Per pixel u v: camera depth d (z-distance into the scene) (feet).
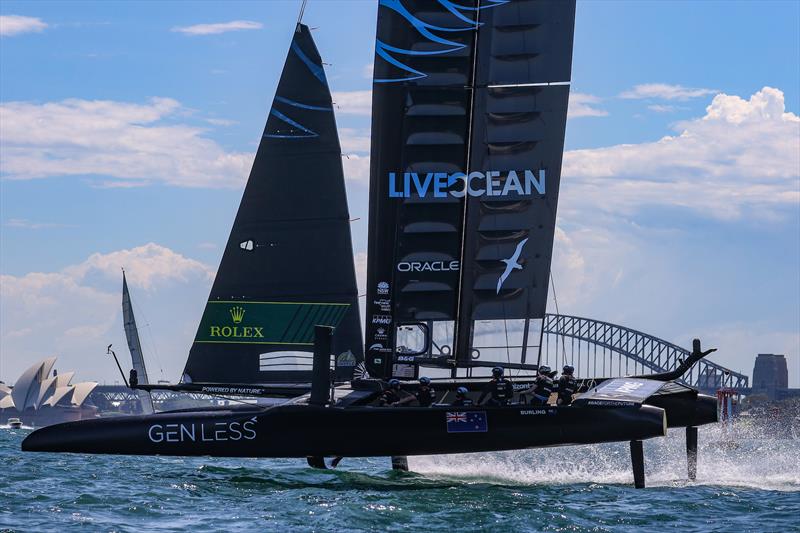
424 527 99.60
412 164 152.15
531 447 131.34
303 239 163.63
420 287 151.94
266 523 101.04
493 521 102.78
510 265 151.43
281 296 162.91
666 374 146.30
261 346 162.71
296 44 164.45
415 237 152.05
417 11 151.74
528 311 151.64
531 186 151.12
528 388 149.18
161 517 104.78
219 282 163.73
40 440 134.82
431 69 151.74
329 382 134.92
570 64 150.41
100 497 116.37
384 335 153.69
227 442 133.49
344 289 162.81
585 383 150.82
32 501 113.39
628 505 116.06
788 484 142.82
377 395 144.36
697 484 142.41
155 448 134.21
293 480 139.85
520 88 150.92
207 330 163.73
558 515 106.63
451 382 152.66
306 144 164.25
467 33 151.33
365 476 146.41
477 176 151.53
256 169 164.25
